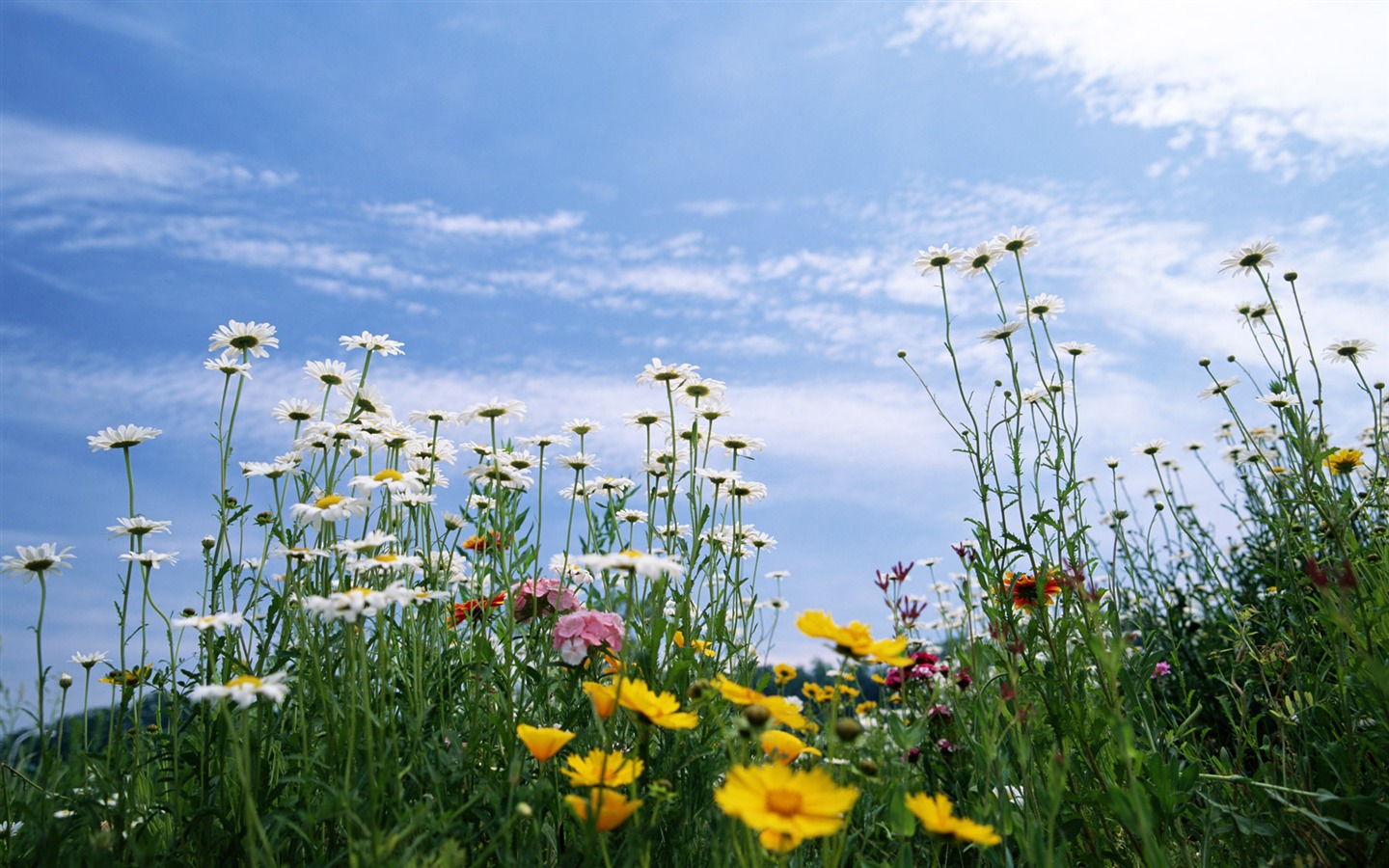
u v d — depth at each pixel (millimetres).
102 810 701
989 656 852
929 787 863
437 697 831
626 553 611
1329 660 923
